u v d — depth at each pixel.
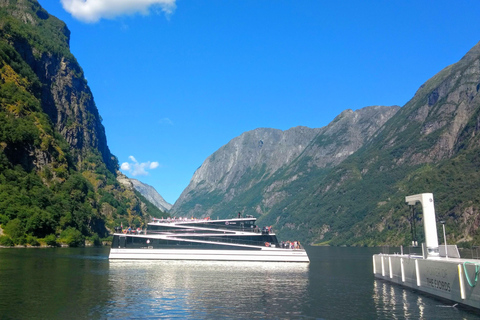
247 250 101.81
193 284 62.59
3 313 40.25
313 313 43.22
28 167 178.75
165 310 43.47
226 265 94.38
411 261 54.66
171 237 101.00
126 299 48.91
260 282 66.75
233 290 57.75
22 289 52.94
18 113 192.88
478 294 38.03
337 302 49.19
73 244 158.25
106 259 100.88
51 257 101.19
